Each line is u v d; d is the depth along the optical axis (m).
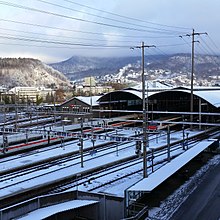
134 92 67.44
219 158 36.34
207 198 23.25
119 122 68.06
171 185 26.53
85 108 68.94
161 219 19.75
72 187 26.95
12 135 45.06
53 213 18.86
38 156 38.53
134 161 35.62
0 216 17.88
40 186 26.78
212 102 56.34
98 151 41.31
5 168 33.12
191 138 50.03
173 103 74.00
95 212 20.83
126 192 20.08
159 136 47.25
